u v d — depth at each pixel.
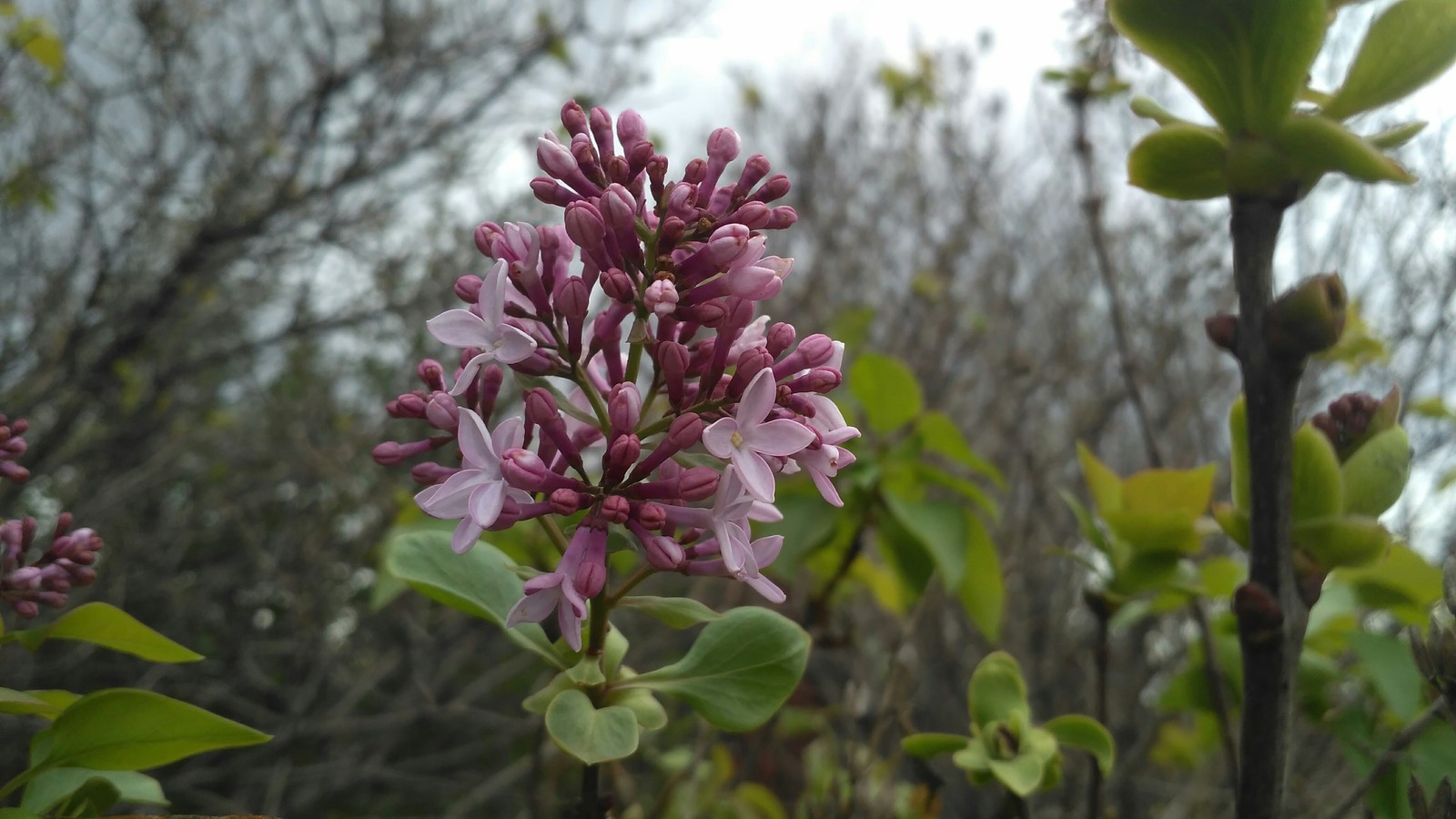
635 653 6.47
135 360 7.55
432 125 8.05
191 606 7.13
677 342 1.90
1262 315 1.47
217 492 7.16
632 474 1.71
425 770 8.01
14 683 5.60
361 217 7.66
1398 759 2.09
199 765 6.96
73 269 6.68
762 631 1.90
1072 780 3.91
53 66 5.56
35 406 6.21
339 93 7.84
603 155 1.88
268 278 8.26
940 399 6.45
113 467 7.04
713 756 4.41
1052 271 7.85
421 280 7.91
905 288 7.92
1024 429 6.52
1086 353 7.51
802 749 5.15
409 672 7.44
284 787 7.01
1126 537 2.62
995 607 3.41
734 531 1.73
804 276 8.10
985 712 2.31
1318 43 1.37
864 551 4.41
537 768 2.94
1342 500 1.59
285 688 6.92
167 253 8.03
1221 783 4.66
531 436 1.79
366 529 7.02
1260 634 1.44
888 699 3.04
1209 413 6.68
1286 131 1.43
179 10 7.34
